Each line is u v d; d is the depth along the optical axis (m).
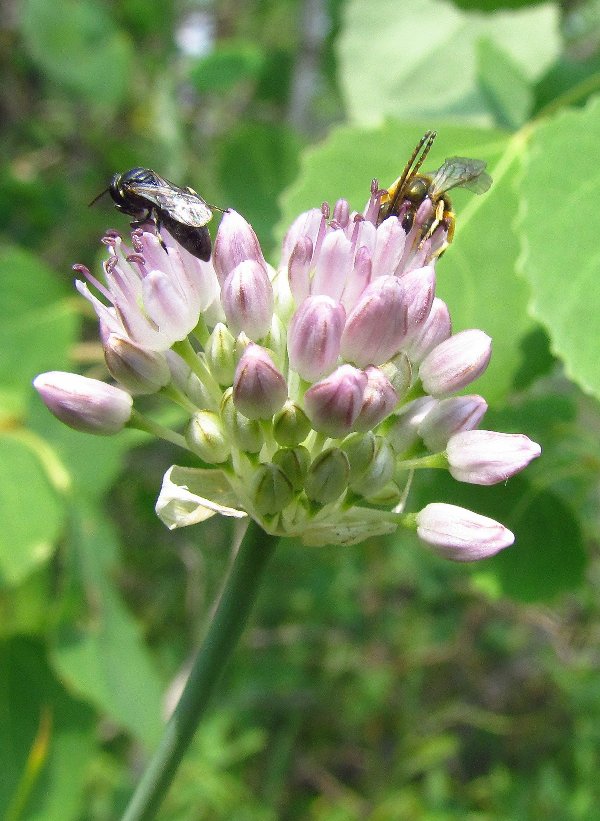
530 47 0.09
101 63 0.15
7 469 0.07
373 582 0.17
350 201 0.06
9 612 0.08
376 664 0.17
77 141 0.19
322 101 0.18
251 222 0.10
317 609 0.17
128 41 0.16
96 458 0.08
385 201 0.05
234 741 0.15
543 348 0.05
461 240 0.06
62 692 0.08
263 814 0.13
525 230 0.05
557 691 0.17
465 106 0.09
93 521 0.09
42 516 0.07
